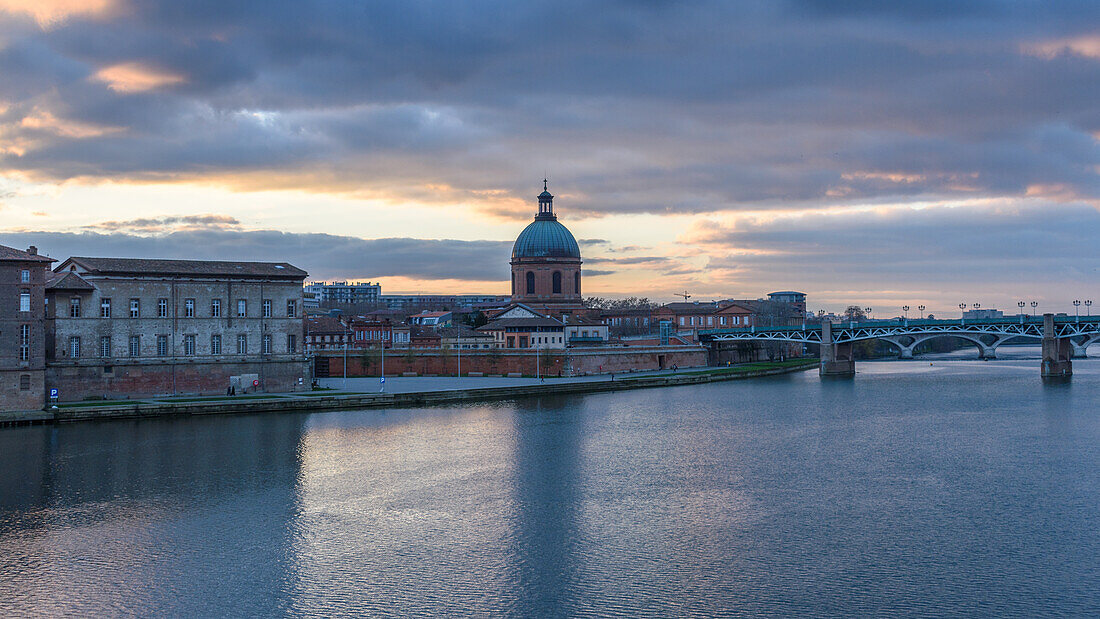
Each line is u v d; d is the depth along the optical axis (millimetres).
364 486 96188
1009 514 84812
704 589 66375
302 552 74500
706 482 98625
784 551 74438
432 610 62969
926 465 107562
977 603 63656
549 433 131250
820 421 145875
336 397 156250
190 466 105188
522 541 77312
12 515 84500
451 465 107125
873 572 69500
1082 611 62219
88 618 61812
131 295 151875
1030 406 163875
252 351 163250
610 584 67438
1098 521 82375
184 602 64375
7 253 134625
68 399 146375
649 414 154375
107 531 79812
